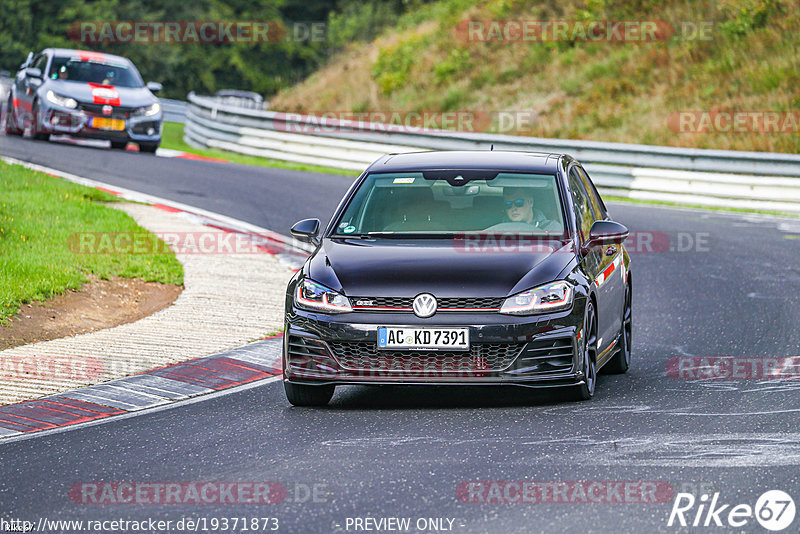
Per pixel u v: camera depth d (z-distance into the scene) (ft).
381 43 469.16
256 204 216.54
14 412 88.48
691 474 67.00
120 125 277.44
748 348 115.03
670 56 367.86
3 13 649.61
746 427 79.56
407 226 96.63
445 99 391.04
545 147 280.10
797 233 207.41
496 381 85.35
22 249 146.41
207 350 110.63
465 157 106.01
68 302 128.57
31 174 210.38
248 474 69.67
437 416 85.76
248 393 96.07
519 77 390.63
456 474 68.18
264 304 133.90
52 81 278.67
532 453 72.95
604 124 343.67
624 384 99.35
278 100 461.78
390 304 86.22
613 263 104.12
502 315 85.30
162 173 249.14
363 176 103.96
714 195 254.27
